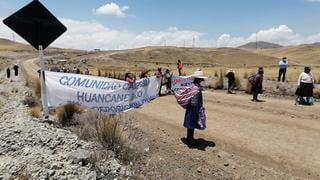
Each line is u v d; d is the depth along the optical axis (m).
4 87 31.95
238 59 192.00
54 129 8.76
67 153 6.91
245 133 11.05
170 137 10.36
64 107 10.36
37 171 6.00
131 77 11.17
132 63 134.88
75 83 9.64
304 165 8.29
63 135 8.12
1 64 110.75
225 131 11.30
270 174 7.73
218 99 18.94
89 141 8.12
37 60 146.75
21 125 8.91
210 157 8.62
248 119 13.20
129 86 10.92
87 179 5.93
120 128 8.42
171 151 8.81
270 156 8.89
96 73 56.97
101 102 10.21
